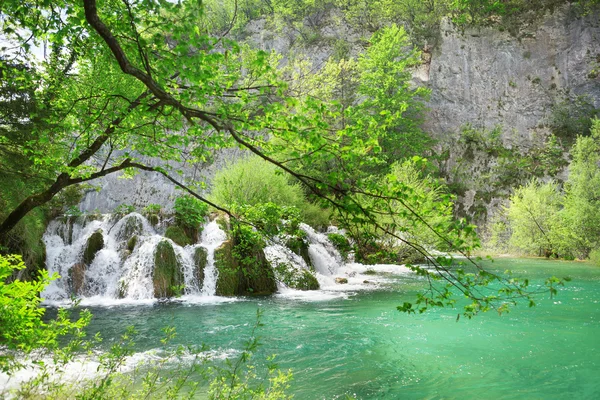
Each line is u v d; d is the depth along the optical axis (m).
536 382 6.30
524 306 11.34
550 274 18.05
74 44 4.88
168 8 3.22
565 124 38.69
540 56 41.50
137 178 40.22
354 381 6.28
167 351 7.50
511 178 37.56
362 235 3.19
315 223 22.92
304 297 13.30
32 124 7.29
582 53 40.06
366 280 16.47
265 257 14.74
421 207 3.03
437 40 44.06
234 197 20.69
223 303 12.34
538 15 42.53
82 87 6.11
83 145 5.46
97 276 14.03
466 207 38.00
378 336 8.69
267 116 3.21
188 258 14.20
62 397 4.41
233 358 7.20
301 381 6.26
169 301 12.71
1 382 4.90
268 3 52.44
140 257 13.87
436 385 6.18
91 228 16.38
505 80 41.78
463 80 42.50
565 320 9.91
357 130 3.10
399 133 36.41
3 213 10.34
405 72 38.78
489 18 44.03
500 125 40.47
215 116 3.16
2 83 6.80
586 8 40.91
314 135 2.98
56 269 13.96
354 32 48.78
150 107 4.13
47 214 16.77
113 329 9.16
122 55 2.67
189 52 3.33
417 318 10.24
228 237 15.09
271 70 3.44
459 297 12.41
